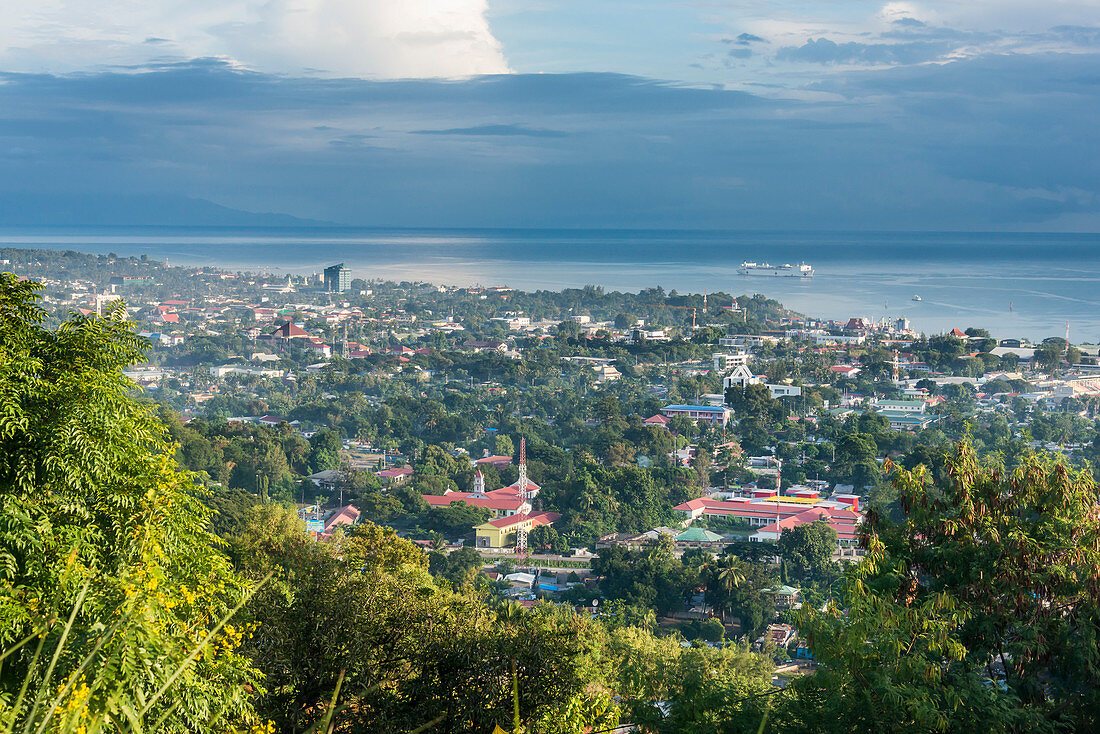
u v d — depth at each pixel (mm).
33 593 12711
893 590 18266
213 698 14297
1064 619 17484
